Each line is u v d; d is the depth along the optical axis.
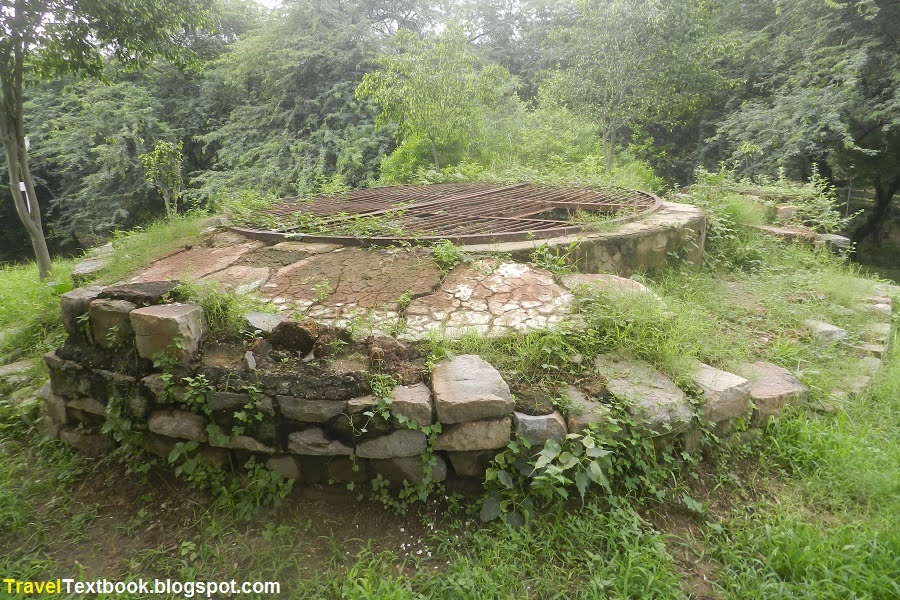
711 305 3.93
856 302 4.29
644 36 11.04
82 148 14.59
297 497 2.44
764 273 4.83
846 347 3.65
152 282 2.84
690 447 2.54
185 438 2.52
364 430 2.27
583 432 2.32
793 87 10.84
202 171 16.59
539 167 10.69
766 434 2.78
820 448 2.66
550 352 2.61
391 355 2.52
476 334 2.71
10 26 4.78
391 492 2.41
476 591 1.96
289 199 6.00
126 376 2.60
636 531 2.16
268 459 2.44
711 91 12.73
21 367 3.57
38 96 15.73
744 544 2.17
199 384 2.40
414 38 11.27
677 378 2.59
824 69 10.00
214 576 2.11
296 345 2.57
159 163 6.48
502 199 5.50
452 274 3.33
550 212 5.23
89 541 2.31
